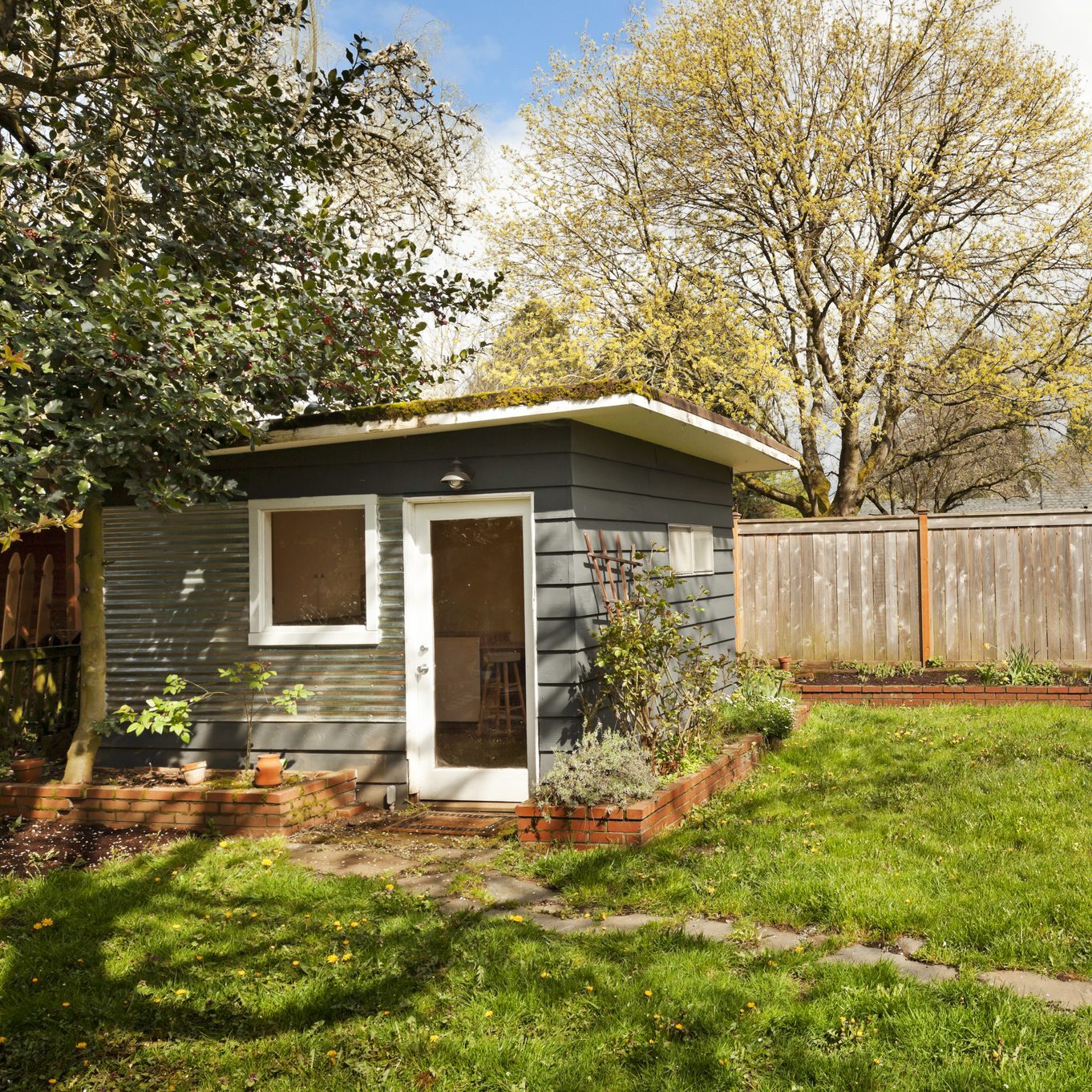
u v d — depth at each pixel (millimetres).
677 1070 3475
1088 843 5660
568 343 17703
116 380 6074
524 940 4617
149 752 8180
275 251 8188
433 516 7539
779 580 13453
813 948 4492
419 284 8695
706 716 8297
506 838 6438
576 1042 3688
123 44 7051
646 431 7906
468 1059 3588
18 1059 3660
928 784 7145
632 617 7070
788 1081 3395
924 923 4668
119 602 8312
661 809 6289
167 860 5969
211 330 6410
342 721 7688
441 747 7516
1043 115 16969
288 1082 3480
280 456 7879
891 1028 3686
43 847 6363
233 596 8000
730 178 17703
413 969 4359
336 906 5156
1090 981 4082
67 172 7250
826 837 5977
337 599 7816
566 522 7031
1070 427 17844
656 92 17969
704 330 17547
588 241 18750
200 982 4234
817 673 12789
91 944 4672
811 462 18578
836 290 17938
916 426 23203
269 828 6605
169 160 7379
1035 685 11164
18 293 6086
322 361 7676
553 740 6988
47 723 9016
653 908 5078
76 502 6023
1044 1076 3322
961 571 12805
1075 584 12422
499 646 7355
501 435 7211
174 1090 3441
